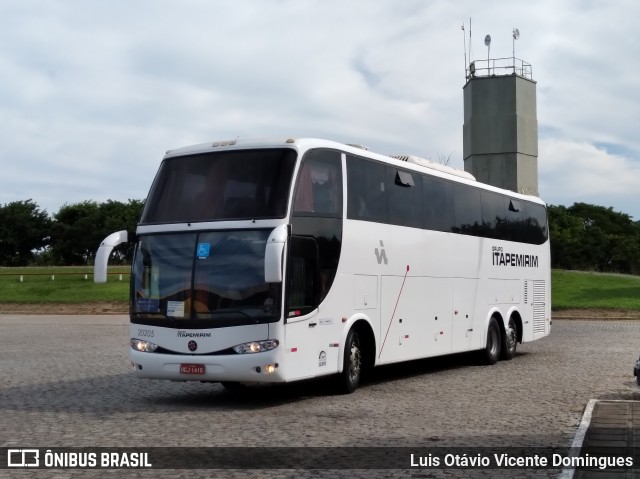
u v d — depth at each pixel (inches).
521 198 921.5
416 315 684.7
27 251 4343.0
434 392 593.6
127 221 4195.4
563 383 637.9
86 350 968.9
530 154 1894.7
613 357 868.6
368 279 612.1
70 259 4338.1
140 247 544.1
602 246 3693.4
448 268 743.7
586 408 489.1
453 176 772.0
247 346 503.5
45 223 4296.3
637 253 3722.9
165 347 519.8
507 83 1873.8
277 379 503.5
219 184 538.0
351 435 410.6
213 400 556.4
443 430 424.8
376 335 620.4
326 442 391.5
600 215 4119.1
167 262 530.3
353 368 594.6
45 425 445.7
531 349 990.4
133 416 480.4
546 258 980.6
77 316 1807.3
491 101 1882.4
